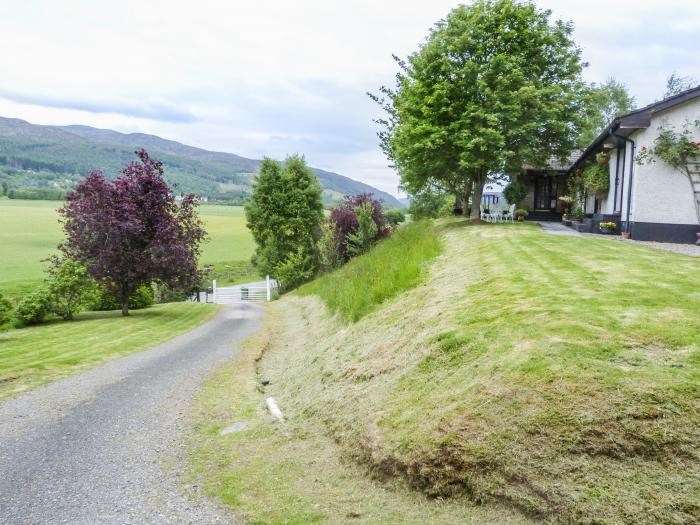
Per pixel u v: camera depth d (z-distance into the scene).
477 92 16.14
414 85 16.95
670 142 13.23
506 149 16.94
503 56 15.73
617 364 3.73
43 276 35.34
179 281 19.00
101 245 17.47
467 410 3.88
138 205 17.84
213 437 5.43
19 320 15.78
